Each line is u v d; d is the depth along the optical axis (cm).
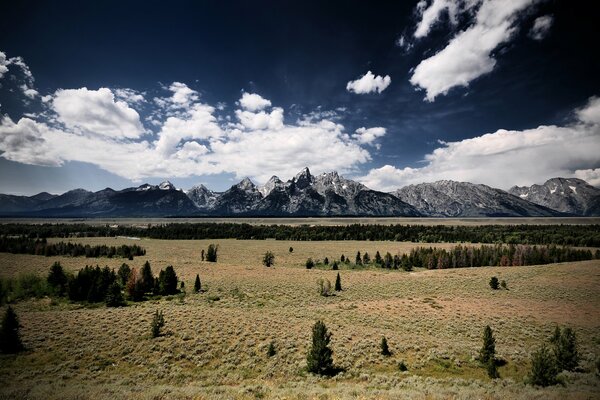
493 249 13350
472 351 3356
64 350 3259
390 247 17938
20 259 11181
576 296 6203
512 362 3138
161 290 7056
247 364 3058
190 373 2883
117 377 2742
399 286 7744
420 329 4334
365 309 5497
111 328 3894
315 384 2606
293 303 6181
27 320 4241
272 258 11969
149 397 2036
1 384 2491
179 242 19975
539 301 5978
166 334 3712
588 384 2425
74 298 6569
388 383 2581
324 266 12494
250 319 4378
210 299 6438
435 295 6725
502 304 5759
